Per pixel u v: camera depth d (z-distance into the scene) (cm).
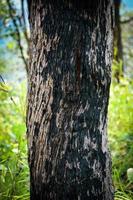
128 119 402
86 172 226
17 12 509
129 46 1094
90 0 218
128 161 328
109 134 379
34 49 230
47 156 227
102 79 225
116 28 611
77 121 223
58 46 221
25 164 301
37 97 228
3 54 741
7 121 435
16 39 518
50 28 222
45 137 226
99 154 228
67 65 221
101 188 231
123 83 468
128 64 857
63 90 222
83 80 221
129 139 337
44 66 224
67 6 219
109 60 229
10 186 288
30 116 233
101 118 227
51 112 224
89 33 220
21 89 444
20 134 337
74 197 227
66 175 226
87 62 221
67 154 224
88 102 223
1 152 311
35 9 227
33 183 236
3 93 433
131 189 309
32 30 232
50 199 230
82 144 224
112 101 424
